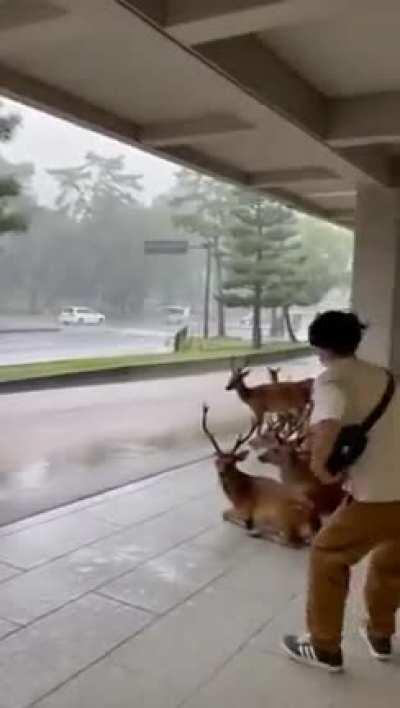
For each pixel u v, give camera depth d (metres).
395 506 2.40
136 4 3.50
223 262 23.59
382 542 2.46
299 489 3.86
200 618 2.96
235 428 8.07
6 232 12.07
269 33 4.55
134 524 4.19
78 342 21.17
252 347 22.09
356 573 3.53
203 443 7.02
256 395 5.26
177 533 4.04
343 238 25.38
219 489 5.06
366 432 2.36
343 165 6.96
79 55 4.63
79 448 6.62
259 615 3.00
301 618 2.98
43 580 3.28
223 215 23.12
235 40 4.43
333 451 2.34
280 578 3.42
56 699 2.32
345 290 26.03
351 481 2.48
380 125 5.78
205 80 4.91
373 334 8.26
